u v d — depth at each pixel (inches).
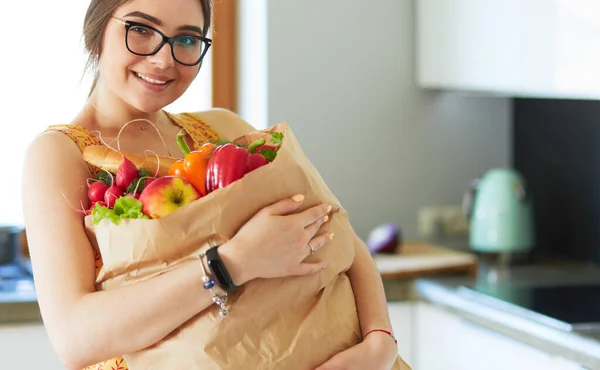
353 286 56.5
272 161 49.1
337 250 51.4
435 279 102.5
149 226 46.6
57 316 49.3
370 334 53.1
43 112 114.3
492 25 98.3
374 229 118.9
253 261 46.8
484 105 122.7
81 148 55.1
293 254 47.9
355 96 116.0
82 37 57.6
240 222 47.6
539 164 121.0
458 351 94.8
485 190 113.5
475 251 116.4
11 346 91.7
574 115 113.0
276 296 48.5
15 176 114.6
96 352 48.3
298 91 113.3
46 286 50.3
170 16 54.1
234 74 118.6
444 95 120.3
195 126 63.9
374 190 118.4
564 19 85.0
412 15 117.4
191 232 46.9
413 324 103.1
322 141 115.1
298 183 48.6
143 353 48.8
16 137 114.1
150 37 54.4
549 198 119.4
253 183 47.2
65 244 50.8
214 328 47.4
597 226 109.6
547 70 88.4
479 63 101.7
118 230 47.5
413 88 118.5
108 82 56.2
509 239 111.3
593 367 75.2
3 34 112.4
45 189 52.4
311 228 48.9
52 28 113.4
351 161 116.9
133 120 58.4
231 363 47.3
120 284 48.9
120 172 49.9
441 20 110.4
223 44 117.7
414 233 120.9
